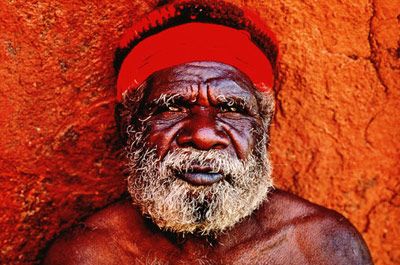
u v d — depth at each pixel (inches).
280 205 86.0
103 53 93.0
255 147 82.1
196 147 77.4
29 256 94.6
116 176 96.3
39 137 92.5
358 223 101.4
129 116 84.4
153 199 79.6
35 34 90.5
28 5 89.8
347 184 100.4
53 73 91.8
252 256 83.6
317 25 96.0
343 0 95.3
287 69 97.1
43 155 93.0
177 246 83.9
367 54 96.9
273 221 85.0
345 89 97.8
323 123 98.7
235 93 79.4
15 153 91.7
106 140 95.2
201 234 83.7
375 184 100.7
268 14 95.3
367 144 99.5
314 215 85.0
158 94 79.4
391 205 101.3
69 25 91.6
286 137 99.1
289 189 100.4
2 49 89.7
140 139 81.7
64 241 83.7
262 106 85.2
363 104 98.3
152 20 80.7
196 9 79.0
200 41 78.9
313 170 100.0
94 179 95.7
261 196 82.9
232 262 83.4
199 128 76.7
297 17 95.6
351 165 100.0
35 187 93.5
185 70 78.9
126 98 84.4
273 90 97.9
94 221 84.7
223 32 79.7
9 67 90.2
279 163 99.7
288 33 95.9
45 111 92.2
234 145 80.0
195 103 79.0
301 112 98.4
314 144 99.3
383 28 96.1
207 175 77.6
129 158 84.7
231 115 80.9
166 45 79.6
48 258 83.4
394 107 98.4
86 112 93.8
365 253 84.1
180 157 77.5
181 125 79.3
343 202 100.8
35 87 91.4
